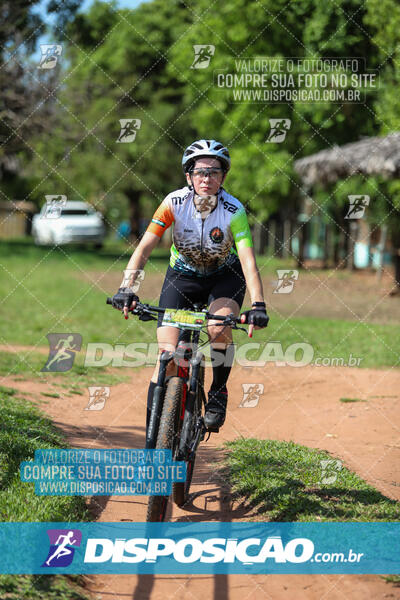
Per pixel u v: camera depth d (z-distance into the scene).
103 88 34.66
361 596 4.71
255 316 5.61
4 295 25.58
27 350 15.49
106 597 4.87
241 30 29.88
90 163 43.47
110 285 29.75
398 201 27.52
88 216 50.03
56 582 4.79
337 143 30.83
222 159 6.08
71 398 11.23
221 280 6.44
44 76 26.77
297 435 9.19
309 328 18.16
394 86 23.67
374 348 15.49
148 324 19.84
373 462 7.89
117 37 46.16
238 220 6.14
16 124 27.14
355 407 10.73
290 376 13.16
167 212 6.18
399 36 21.50
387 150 22.25
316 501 6.35
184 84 47.69
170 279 6.49
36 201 61.97
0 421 8.27
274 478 7.02
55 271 35.16
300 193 37.97
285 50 29.53
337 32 25.22
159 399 5.77
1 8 24.92
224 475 7.36
